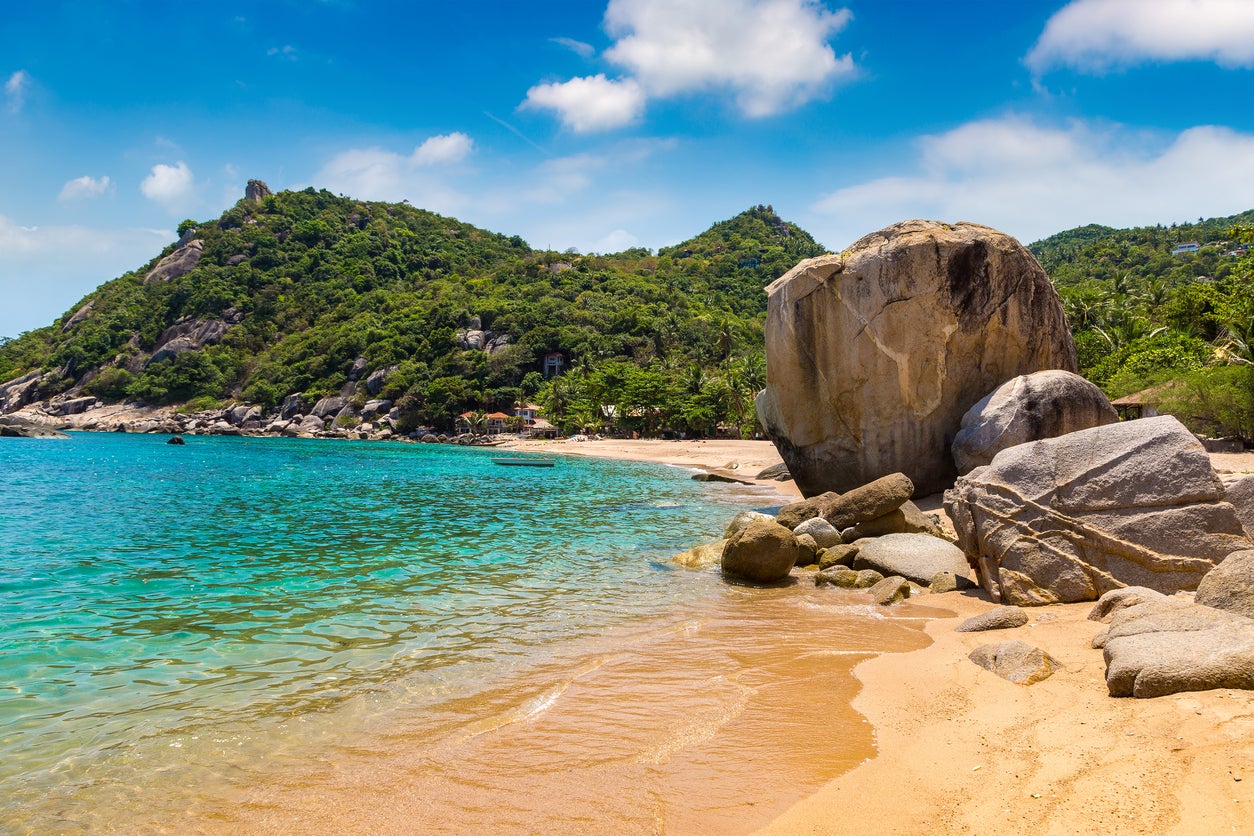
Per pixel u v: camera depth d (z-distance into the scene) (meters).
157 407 131.75
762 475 34.31
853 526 14.15
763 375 85.25
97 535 16.20
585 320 124.31
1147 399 36.75
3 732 5.95
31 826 4.54
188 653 8.02
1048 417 15.27
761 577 11.92
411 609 10.00
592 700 6.64
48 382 138.75
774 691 6.72
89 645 8.28
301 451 65.31
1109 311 59.09
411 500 24.38
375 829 4.50
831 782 4.88
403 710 6.45
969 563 11.13
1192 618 5.87
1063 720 5.24
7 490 26.83
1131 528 8.58
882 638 8.52
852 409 18.41
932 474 18.09
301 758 5.50
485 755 5.52
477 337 122.81
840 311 18.27
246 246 160.62
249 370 136.88
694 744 5.61
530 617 9.66
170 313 148.62
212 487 28.69
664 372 100.62
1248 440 34.03
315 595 10.73
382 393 118.12
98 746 5.70
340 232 170.75
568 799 4.82
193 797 4.91
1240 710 4.64
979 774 4.71
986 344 17.81
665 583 11.85
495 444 88.19
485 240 194.25
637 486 30.81
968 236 17.81
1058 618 8.10
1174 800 3.85
